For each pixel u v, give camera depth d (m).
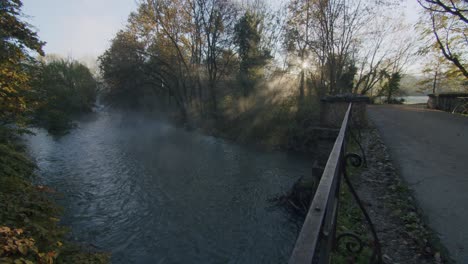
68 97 37.19
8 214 4.59
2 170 6.30
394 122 9.23
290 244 8.46
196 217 10.18
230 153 19.03
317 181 5.36
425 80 26.88
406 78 32.81
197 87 34.59
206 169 15.73
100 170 15.55
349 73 25.58
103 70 33.16
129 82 32.88
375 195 3.43
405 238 2.47
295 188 10.47
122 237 8.84
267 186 12.83
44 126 23.64
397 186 3.55
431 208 2.88
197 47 30.14
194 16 27.61
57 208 5.86
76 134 26.69
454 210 2.80
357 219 2.91
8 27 9.12
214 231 9.26
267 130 21.22
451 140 6.06
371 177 4.03
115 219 9.98
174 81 33.25
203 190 12.68
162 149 20.72
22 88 9.85
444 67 20.91
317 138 5.58
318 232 0.77
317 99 21.34
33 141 22.09
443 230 2.47
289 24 21.59
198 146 21.52
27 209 4.89
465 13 14.86
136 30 29.36
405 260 2.19
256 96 24.66
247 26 25.27
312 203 1.01
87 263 4.86
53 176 14.28
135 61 30.23
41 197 5.82
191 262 7.74
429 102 18.27
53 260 4.32
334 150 1.77
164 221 9.91
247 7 27.14
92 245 8.31
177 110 36.56
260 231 9.19
